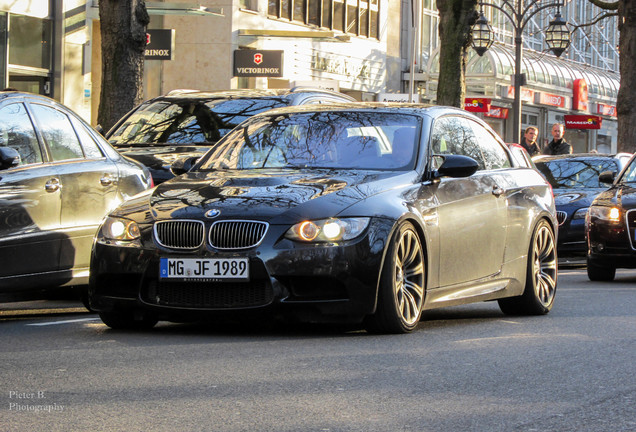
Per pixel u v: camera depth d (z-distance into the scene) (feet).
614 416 20.83
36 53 111.96
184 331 32.40
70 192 36.58
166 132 51.75
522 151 42.19
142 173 40.40
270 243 30.19
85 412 20.54
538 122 208.03
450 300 34.27
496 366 26.23
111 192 38.37
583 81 205.87
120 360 26.53
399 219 31.40
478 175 36.83
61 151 37.14
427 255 32.83
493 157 38.99
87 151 38.45
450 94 97.91
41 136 36.45
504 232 37.22
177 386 23.13
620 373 25.59
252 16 146.00
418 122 35.58
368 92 175.63
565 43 114.01
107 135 52.39
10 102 35.70
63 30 114.21
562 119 217.77
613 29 258.37
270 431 19.15
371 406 21.34
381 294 31.09
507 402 21.97
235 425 19.57
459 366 26.14
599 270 58.80
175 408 20.94
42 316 37.68
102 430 19.15
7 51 108.06
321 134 35.63
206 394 22.30
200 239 30.58
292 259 30.09
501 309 39.37
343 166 34.17
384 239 30.89
